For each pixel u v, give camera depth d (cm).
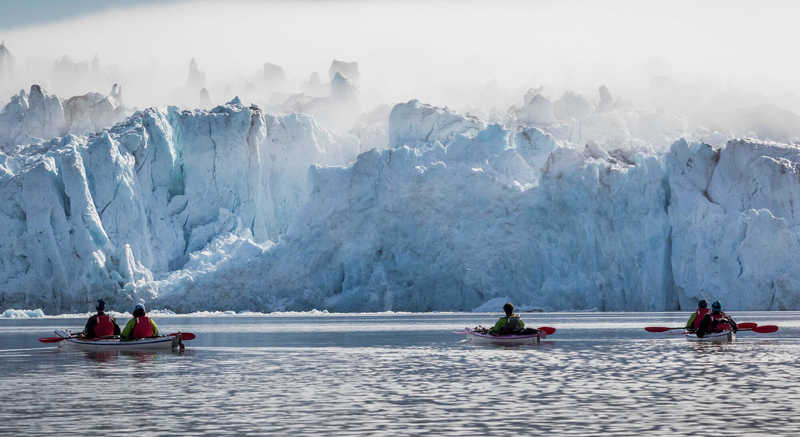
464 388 10150
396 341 18725
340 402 9050
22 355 15250
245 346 17350
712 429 7388
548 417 8038
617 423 7694
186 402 9094
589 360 13600
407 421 7862
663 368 12275
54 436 7194
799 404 8762
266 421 7888
